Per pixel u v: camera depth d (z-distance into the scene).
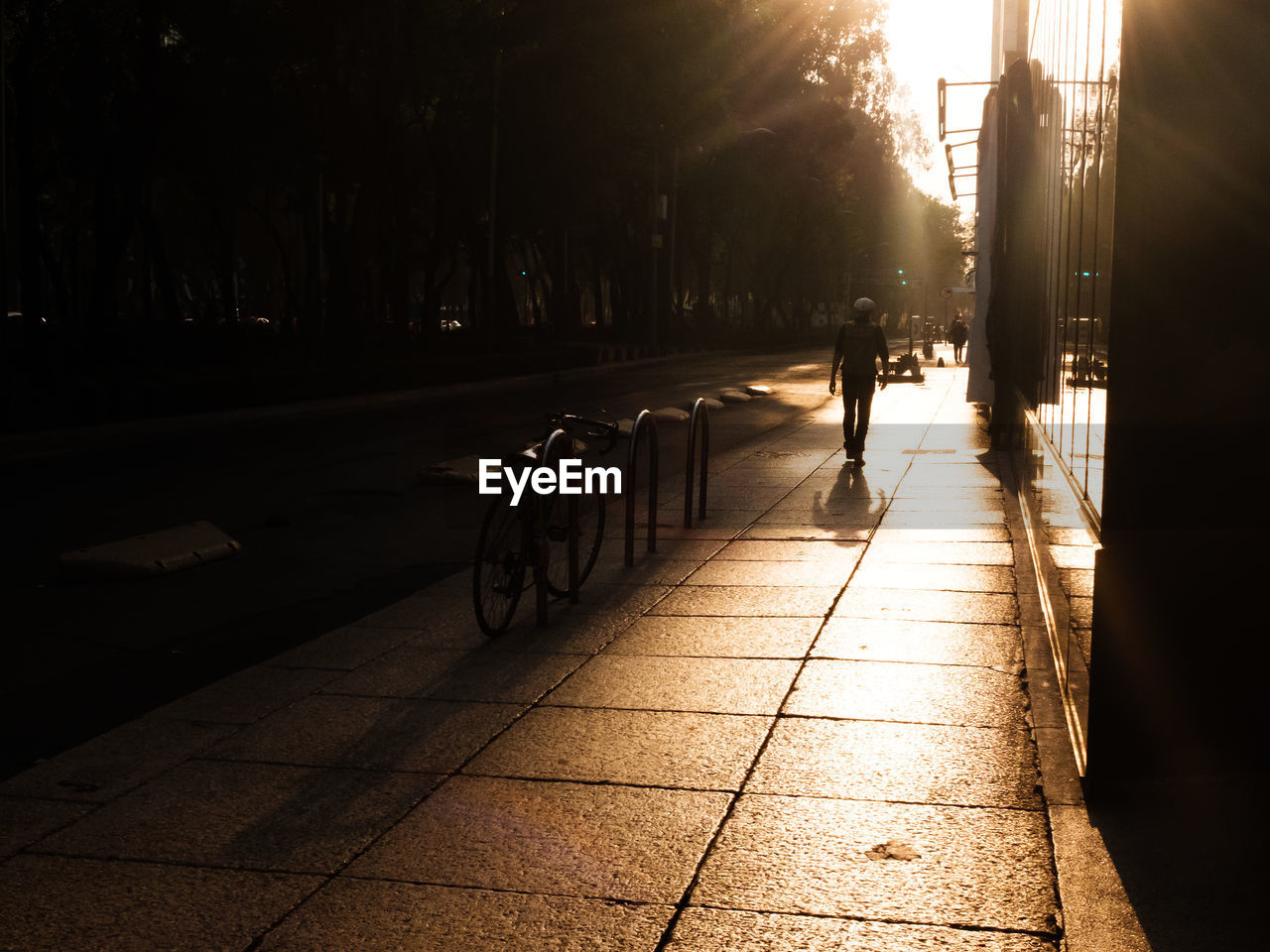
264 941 3.28
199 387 21.75
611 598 7.45
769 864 3.71
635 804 4.18
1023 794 4.23
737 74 46.75
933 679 5.58
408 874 3.67
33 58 30.73
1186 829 3.88
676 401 27.55
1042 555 7.42
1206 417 4.07
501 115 38.06
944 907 3.42
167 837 3.95
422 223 56.16
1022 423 11.79
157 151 36.66
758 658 5.98
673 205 54.81
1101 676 4.13
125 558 8.70
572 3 35.31
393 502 12.41
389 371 28.47
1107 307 4.32
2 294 18.11
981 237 19.34
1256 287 4.04
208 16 30.56
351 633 6.71
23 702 5.77
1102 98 4.91
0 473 14.78
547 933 3.31
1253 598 4.07
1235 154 4.04
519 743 4.82
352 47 33.16
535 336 60.16
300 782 4.43
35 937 3.30
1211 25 4.04
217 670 6.30
